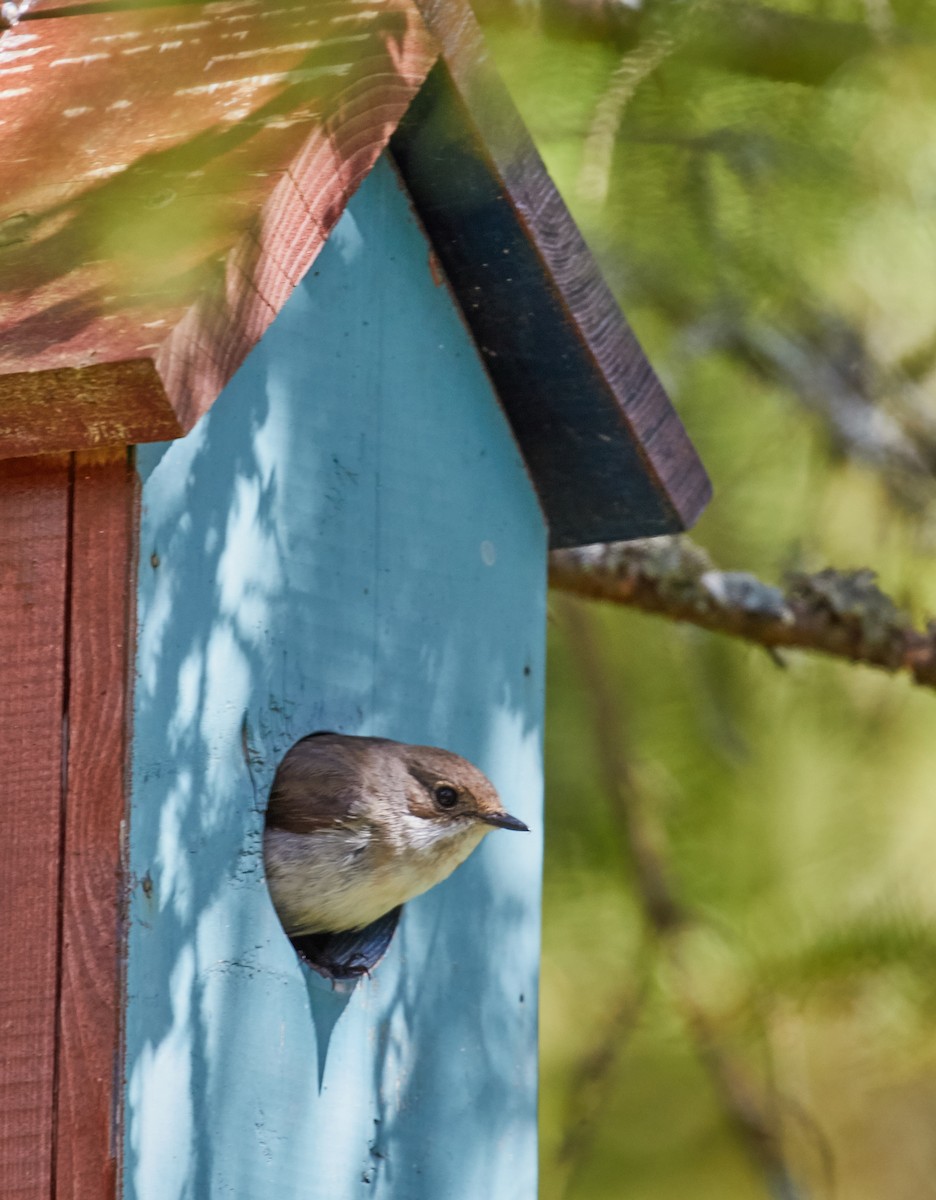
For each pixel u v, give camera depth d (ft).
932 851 34.68
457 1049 26.08
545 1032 34.78
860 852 34.19
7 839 21.48
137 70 25.04
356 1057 24.50
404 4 24.39
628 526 29.40
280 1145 23.29
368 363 25.62
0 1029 21.24
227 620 23.07
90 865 21.30
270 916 23.31
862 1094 39.70
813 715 35.96
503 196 25.80
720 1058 32.68
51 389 20.17
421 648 26.12
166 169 22.70
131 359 19.83
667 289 34.06
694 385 36.09
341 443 25.12
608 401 27.50
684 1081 33.55
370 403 25.61
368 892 24.40
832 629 34.32
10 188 23.34
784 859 34.09
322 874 23.95
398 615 25.79
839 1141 39.78
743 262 33.22
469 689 26.89
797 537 36.91
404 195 26.27
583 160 28.73
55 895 21.33
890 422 37.14
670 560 33.99
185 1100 22.02
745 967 32.19
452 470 26.89
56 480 21.84
